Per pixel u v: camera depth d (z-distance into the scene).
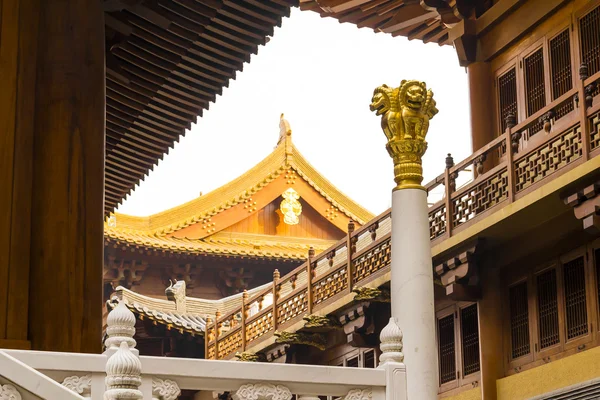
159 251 42.91
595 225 18.42
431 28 26.55
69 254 12.22
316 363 29.03
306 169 46.62
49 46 12.76
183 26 17.00
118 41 16.38
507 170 20.59
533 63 22.91
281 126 47.38
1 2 12.49
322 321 26.50
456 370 23.73
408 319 13.22
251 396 9.21
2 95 12.20
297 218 46.53
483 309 22.22
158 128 20.17
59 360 8.71
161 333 35.50
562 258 20.75
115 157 21.30
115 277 42.97
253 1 17.06
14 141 12.14
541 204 19.58
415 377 12.95
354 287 24.83
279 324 28.95
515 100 23.36
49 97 12.59
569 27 21.80
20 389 7.28
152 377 8.95
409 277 13.41
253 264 45.19
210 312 37.41
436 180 22.95
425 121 14.09
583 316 20.09
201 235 44.47
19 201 12.00
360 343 25.36
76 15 12.96
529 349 21.42
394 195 13.88
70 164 12.48
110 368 7.74
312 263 27.39
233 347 32.09
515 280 21.97
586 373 19.50
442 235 22.38
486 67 24.28
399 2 25.55
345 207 46.94
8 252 11.77
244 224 45.84
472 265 21.88
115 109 19.19
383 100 14.20
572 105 21.09
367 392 9.52
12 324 11.57
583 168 18.28
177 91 19.03
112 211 23.92
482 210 21.47
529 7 22.84
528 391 20.94
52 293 12.05
